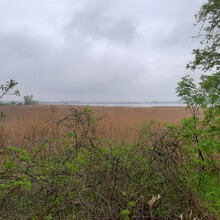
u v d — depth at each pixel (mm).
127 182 4055
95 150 4473
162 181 4117
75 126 4699
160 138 4414
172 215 3854
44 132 6988
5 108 13234
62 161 4453
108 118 11875
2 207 3646
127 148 4719
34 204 3730
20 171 3949
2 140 5902
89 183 4035
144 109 19594
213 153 5020
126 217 3584
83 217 3516
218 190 4559
